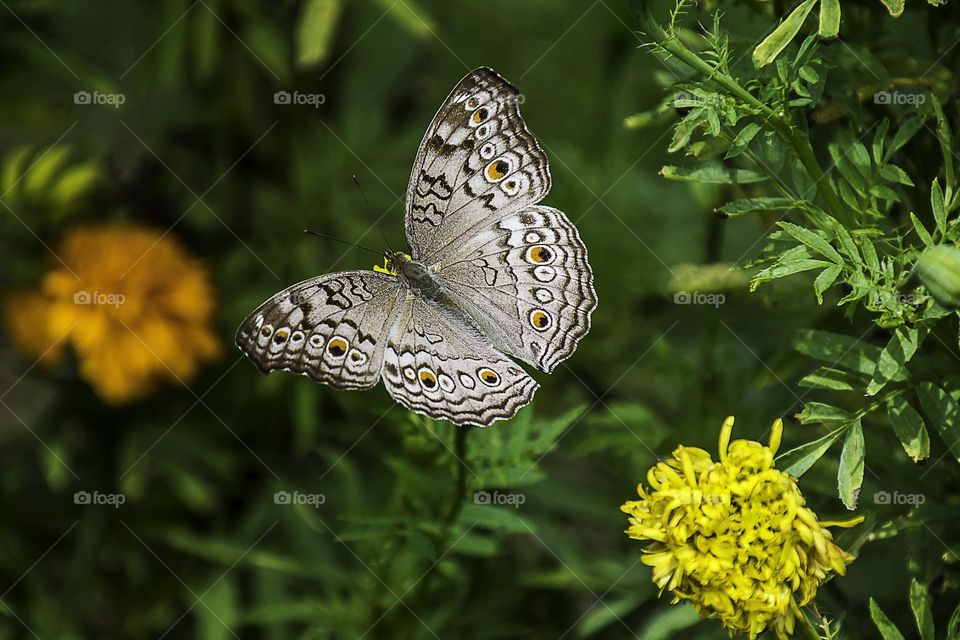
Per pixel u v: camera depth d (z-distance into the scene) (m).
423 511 0.36
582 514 0.38
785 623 0.30
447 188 0.33
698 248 0.39
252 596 0.41
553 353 0.33
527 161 0.33
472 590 0.38
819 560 0.30
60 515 0.41
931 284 0.30
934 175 0.32
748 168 0.32
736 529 0.30
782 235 0.31
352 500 0.38
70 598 0.40
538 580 0.37
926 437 0.31
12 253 0.40
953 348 0.31
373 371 0.33
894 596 0.35
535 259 0.33
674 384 0.39
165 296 0.40
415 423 0.35
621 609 0.37
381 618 0.36
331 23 0.38
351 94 0.43
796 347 0.32
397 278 0.33
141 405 0.41
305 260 0.42
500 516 0.34
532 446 0.35
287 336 0.33
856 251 0.30
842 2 0.33
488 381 0.33
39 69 0.40
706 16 0.35
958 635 0.31
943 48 0.33
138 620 0.41
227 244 0.42
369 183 0.42
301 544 0.39
